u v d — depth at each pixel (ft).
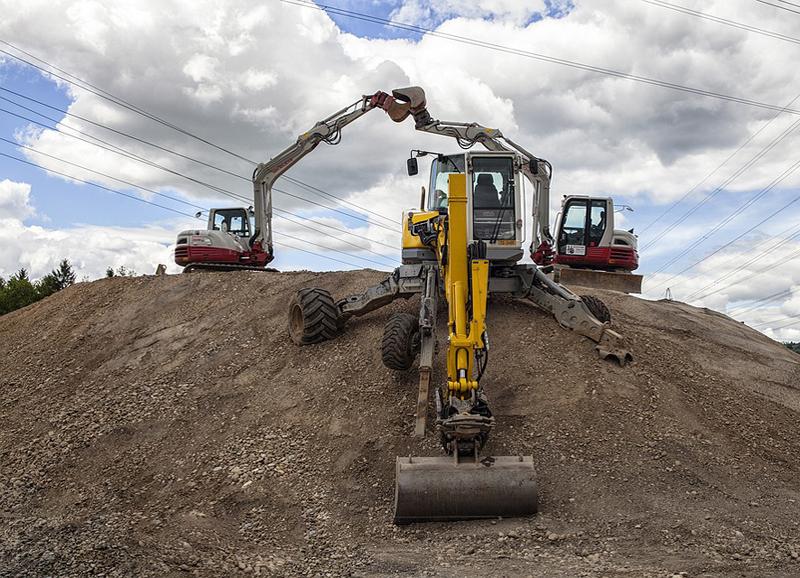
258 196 61.46
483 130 47.57
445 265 31.50
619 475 27.48
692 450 29.63
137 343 47.21
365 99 52.65
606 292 54.75
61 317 54.19
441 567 20.83
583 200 63.93
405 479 24.57
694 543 22.27
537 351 35.88
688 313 52.42
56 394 42.78
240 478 30.55
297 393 36.88
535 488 24.53
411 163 38.32
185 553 22.80
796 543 22.27
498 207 37.76
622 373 34.47
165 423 36.81
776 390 38.81
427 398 29.99
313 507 27.81
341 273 53.06
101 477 33.19
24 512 30.73
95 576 20.06
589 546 22.40
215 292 52.85
